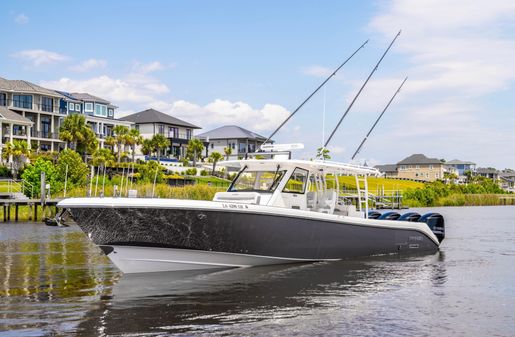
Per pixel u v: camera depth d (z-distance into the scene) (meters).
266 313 8.78
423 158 147.88
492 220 38.38
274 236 12.77
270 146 14.67
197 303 9.43
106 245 11.67
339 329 7.91
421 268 13.40
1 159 56.69
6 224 32.00
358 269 13.04
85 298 9.81
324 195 14.98
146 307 9.14
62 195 41.34
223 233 12.08
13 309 9.00
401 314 8.78
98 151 59.72
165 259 12.14
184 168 72.25
